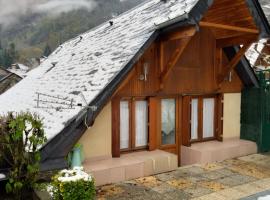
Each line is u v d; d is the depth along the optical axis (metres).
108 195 7.86
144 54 9.68
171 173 9.59
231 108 12.34
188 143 11.17
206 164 10.52
